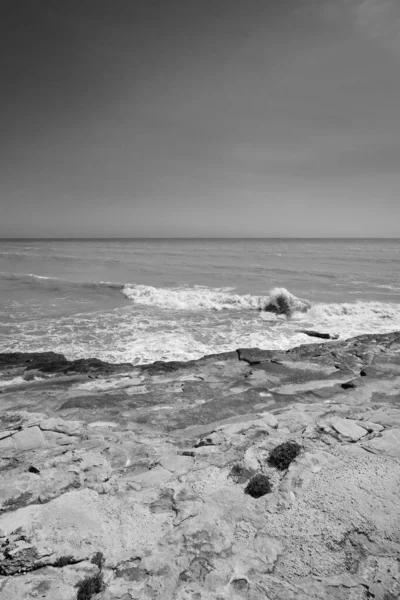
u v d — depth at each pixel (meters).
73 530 4.12
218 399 9.02
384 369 11.27
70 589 3.42
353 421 6.84
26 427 6.73
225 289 25.08
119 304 21.17
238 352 12.91
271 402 8.91
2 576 3.56
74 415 8.02
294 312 19.02
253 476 5.20
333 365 11.79
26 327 16.38
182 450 6.22
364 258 44.28
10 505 4.51
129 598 3.33
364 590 3.38
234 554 3.84
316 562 3.72
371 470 5.17
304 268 35.19
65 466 5.31
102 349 13.77
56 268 35.47
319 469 5.23
